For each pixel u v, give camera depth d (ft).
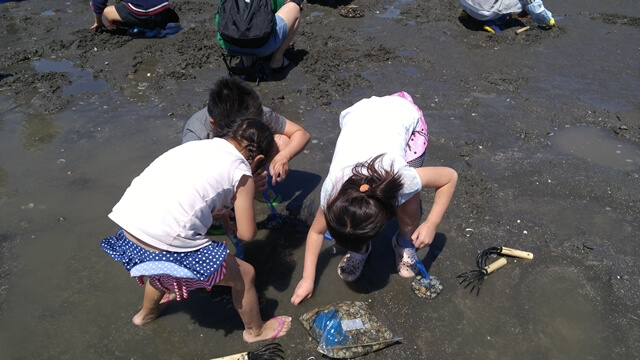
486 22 19.42
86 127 13.37
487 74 16.24
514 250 9.61
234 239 9.65
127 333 8.27
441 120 13.80
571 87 15.57
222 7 14.75
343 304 8.50
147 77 15.90
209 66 16.67
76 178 11.54
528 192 11.23
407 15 20.77
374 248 9.91
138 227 6.93
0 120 13.62
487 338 8.19
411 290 9.03
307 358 7.93
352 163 7.52
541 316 8.54
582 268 9.43
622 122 13.78
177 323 8.44
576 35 19.17
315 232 8.21
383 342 8.01
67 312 8.57
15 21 19.95
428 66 16.71
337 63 16.79
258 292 9.02
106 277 9.20
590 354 7.95
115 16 18.38
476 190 11.24
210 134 8.97
